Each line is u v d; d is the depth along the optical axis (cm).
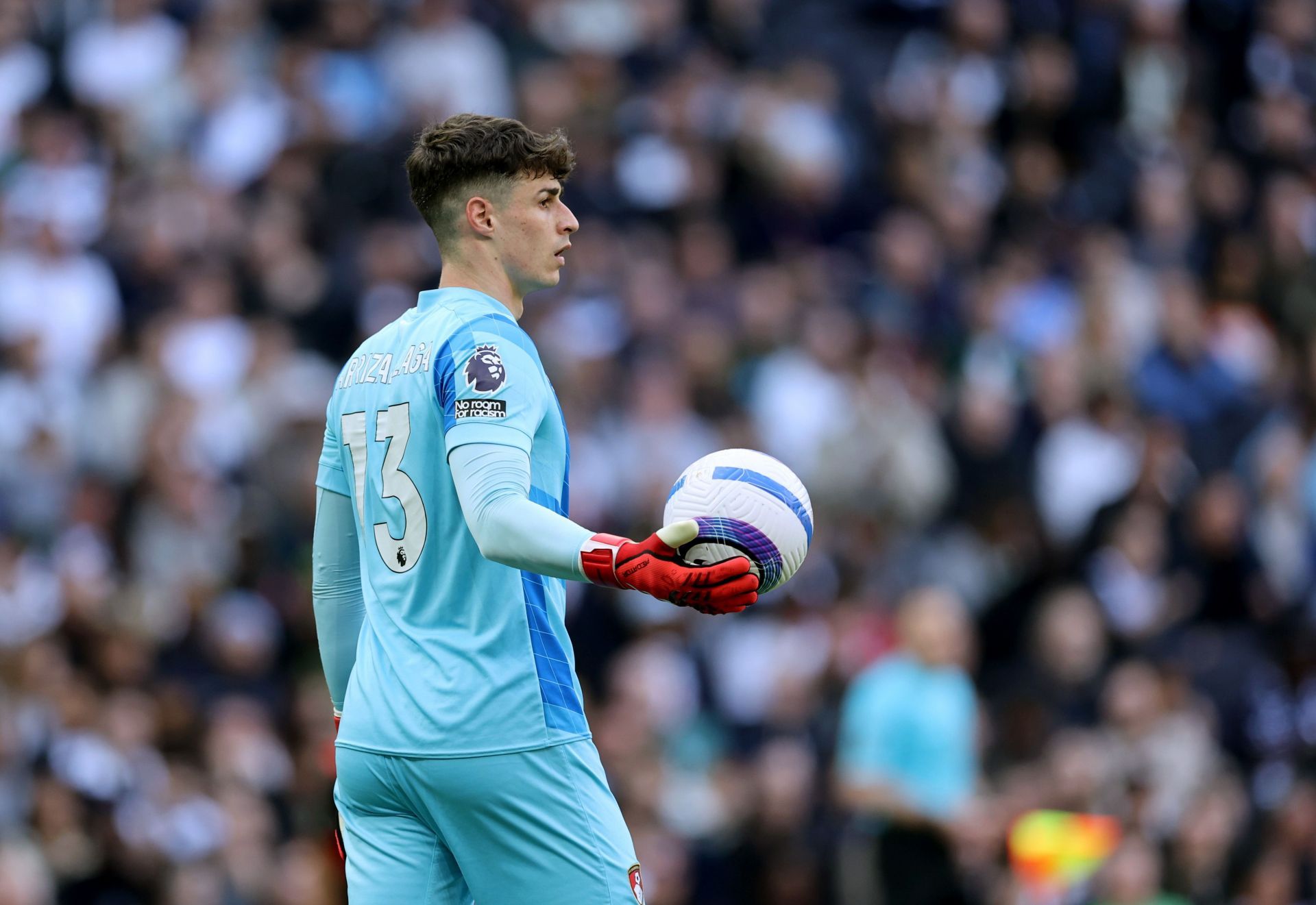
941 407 4638
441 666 1338
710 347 4491
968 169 5438
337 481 1442
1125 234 5384
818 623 4016
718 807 3575
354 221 4884
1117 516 4238
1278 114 5859
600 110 5094
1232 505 4294
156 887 3344
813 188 5188
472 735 1323
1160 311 4897
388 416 1377
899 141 5409
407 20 5209
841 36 5778
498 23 5456
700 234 4834
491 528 1253
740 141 5159
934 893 3036
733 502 1328
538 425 1323
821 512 4306
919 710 3025
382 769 1358
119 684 3675
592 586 3962
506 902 1347
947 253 5166
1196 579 4259
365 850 1394
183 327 4447
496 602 1343
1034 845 3303
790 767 3503
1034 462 4456
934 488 4347
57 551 4000
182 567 4050
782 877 3422
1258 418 4725
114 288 4675
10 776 3338
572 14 5534
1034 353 4734
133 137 5072
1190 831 3519
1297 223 5378
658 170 5053
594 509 4162
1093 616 3878
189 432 4166
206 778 3516
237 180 4950
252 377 4338
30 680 3447
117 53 5178
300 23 5372
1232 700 4016
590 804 1351
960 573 4175
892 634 3834
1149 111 5803
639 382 4312
